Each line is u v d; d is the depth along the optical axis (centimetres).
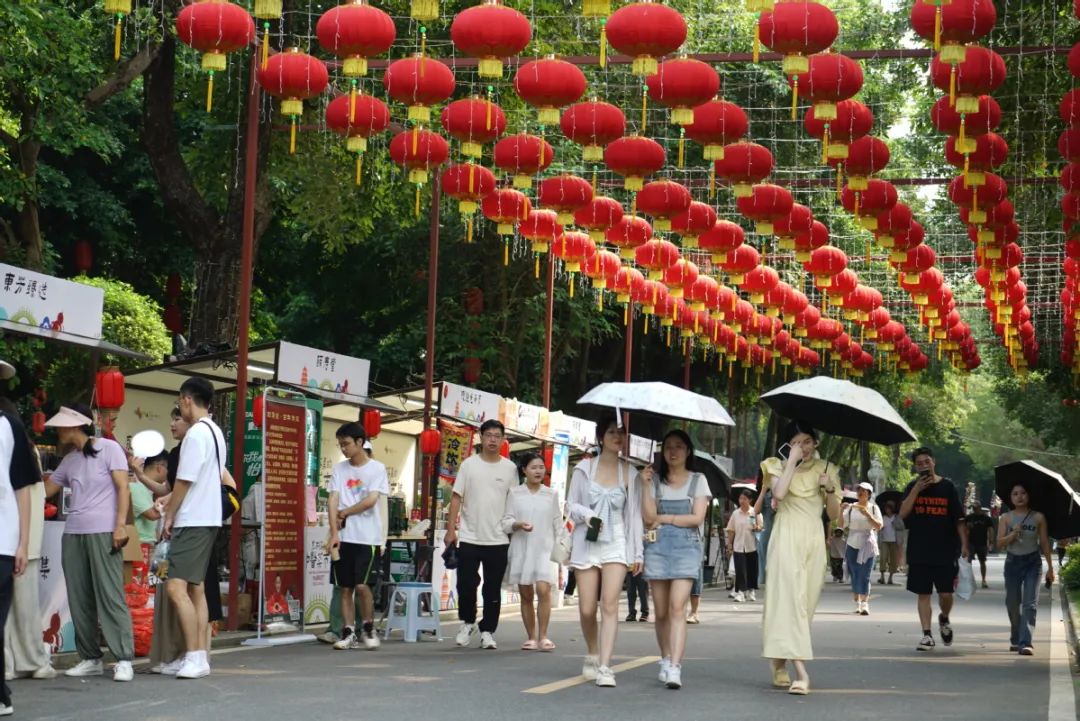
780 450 1330
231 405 2331
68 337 1393
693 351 4712
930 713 1151
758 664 1562
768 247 3462
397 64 1502
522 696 1210
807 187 2831
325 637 1703
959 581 1800
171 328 3628
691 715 1110
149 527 1516
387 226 3906
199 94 3073
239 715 1059
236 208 2477
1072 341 3806
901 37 3347
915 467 1820
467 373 3725
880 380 5562
